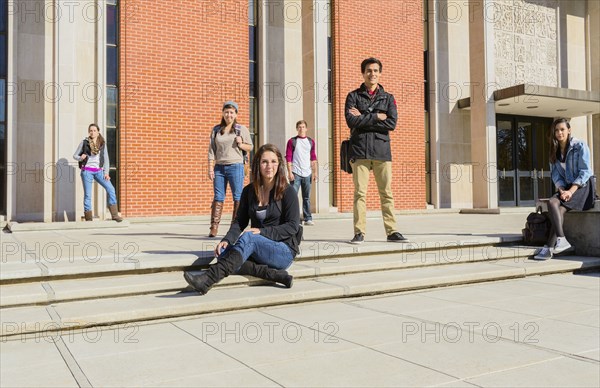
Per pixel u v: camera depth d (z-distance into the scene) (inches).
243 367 106.3
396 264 211.8
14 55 404.8
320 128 486.6
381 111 240.4
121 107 430.9
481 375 100.6
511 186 660.7
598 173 711.1
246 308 159.3
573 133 701.3
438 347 119.7
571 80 695.7
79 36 421.1
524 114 665.0
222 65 473.4
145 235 299.9
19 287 159.2
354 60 535.5
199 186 461.7
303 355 114.3
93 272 172.1
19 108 406.9
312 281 188.9
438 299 176.1
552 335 129.9
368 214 493.0
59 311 143.5
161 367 106.7
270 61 504.7
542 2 676.7
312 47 488.4
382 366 106.3
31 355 116.0
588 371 102.8
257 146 501.7
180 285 169.6
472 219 460.1
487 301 172.6
